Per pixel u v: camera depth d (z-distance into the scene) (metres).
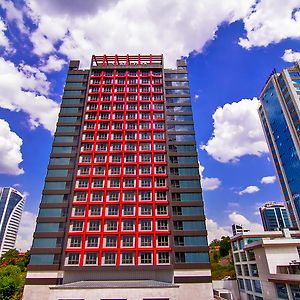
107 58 80.81
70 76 74.94
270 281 49.78
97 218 55.19
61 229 54.16
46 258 51.19
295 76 93.44
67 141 64.94
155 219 55.34
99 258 50.84
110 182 59.97
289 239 52.69
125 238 53.38
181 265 50.56
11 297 61.72
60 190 58.53
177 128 67.06
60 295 42.69
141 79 75.94
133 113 70.00
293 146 87.38
